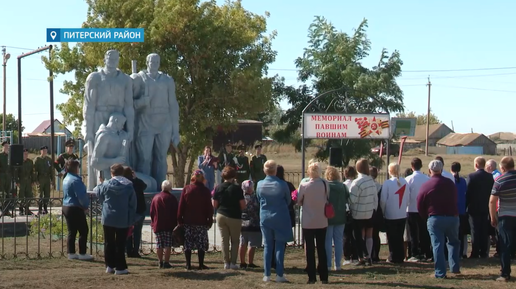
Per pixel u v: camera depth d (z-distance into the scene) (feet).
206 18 96.22
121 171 37.19
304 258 45.16
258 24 101.60
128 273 37.14
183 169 102.78
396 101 96.48
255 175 74.18
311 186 34.71
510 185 35.14
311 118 57.47
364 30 99.86
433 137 353.92
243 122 161.99
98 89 62.28
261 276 36.58
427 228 39.22
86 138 62.03
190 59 96.63
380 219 42.04
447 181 36.73
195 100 98.68
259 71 98.07
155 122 65.46
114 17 97.09
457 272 37.60
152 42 95.50
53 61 101.04
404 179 41.96
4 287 32.86
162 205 39.68
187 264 38.83
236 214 38.52
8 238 53.01
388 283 34.68
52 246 47.93
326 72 97.30
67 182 42.04
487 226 44.11
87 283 34.30
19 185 68.80
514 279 35.70
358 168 40.19
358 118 57.82
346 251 41.91
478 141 305.94
